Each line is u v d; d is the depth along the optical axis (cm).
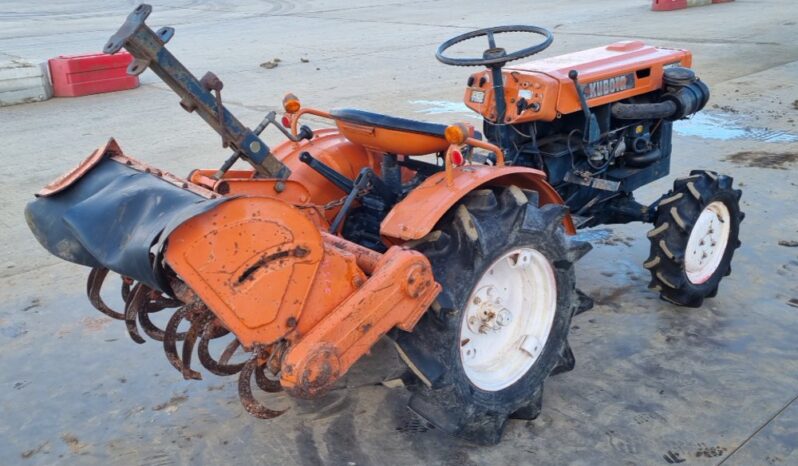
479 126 774
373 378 342
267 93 988
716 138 694
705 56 1089
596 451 285
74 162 719
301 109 338
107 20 2058
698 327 372
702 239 383
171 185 254
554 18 1636
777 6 1677
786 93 859
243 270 228
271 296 234
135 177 267
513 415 304
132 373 357
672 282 376
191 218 219
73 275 472
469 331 297
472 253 272
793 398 312
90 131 842
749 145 668
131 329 307
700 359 343
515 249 286
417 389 280
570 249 308
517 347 305
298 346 240
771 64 1019
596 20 1567
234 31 1720
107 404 333
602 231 502
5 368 365
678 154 648
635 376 333
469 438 284
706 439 289
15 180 669
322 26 1748
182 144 758
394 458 288
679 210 371
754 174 586
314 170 330
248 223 227
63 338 393
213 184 284
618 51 417
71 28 1881
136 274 232
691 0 1716
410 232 263
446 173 272
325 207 315
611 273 438
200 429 312
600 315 388
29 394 343
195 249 221
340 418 315
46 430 316
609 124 390
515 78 361
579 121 382
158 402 333
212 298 225
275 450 296
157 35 250
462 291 270
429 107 862
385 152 307
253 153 286
